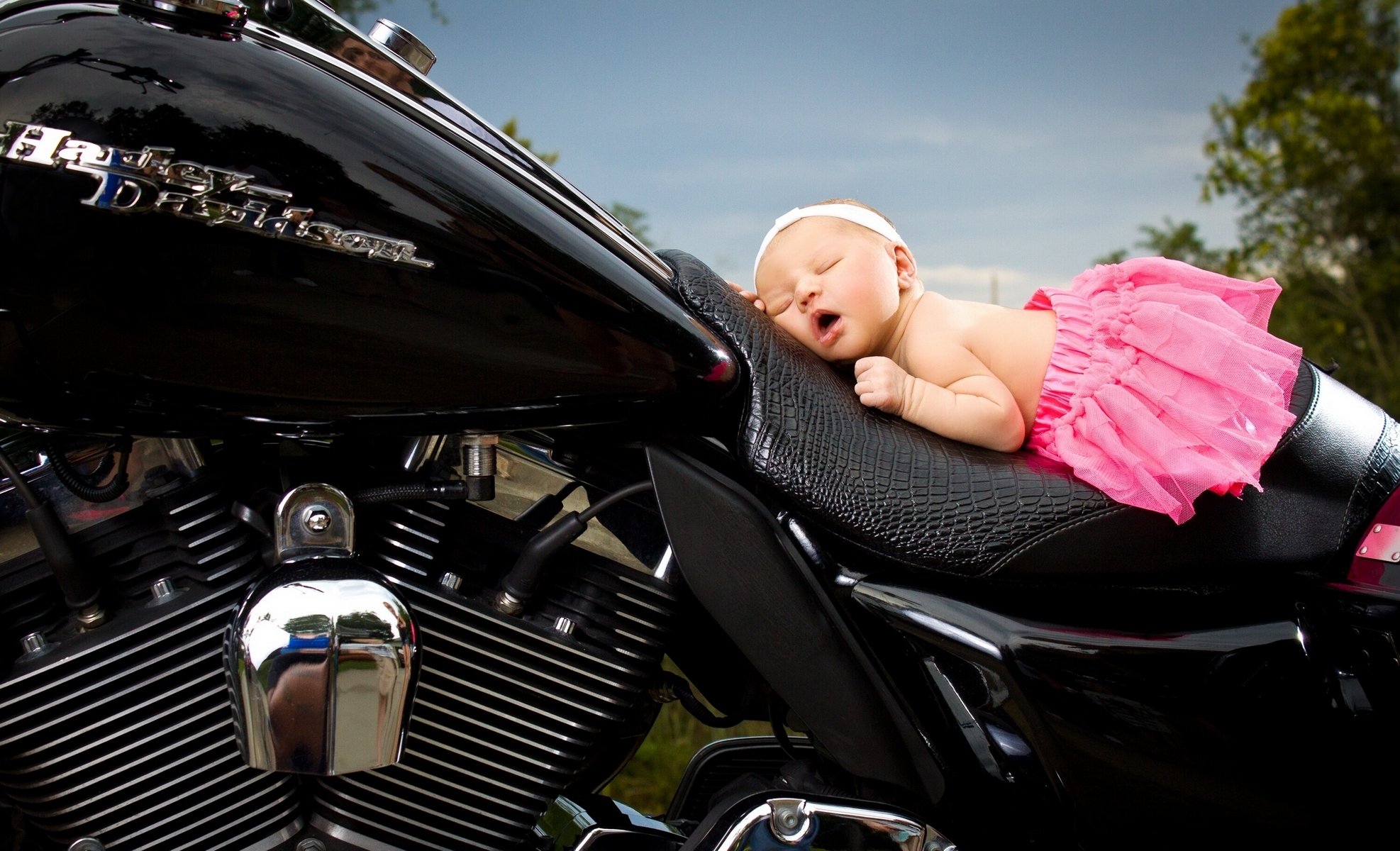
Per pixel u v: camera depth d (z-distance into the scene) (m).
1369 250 13.48
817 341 1.45
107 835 1.15
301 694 1.03
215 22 1.04
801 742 1.63
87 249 0.98
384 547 1.19
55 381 1.02
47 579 1.14
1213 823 1.25
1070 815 1.24
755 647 1.22
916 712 1.24
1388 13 14.05
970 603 1.21
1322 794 1.26
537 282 1.11
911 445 1.28
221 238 1.01
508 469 1.25
